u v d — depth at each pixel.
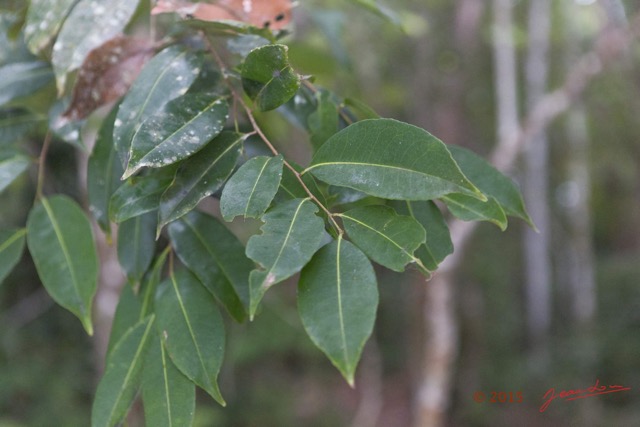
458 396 3.01
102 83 0.51
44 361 2.47
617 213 4.76
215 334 0.45
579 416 2.71
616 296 3.46
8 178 0.54
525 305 4.00
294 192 0.42
